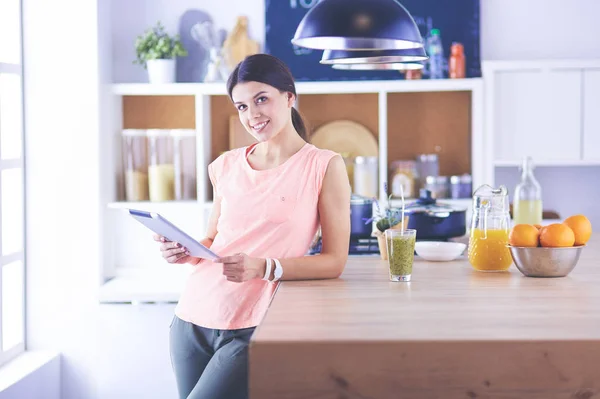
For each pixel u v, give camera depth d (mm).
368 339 1608
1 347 4105
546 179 4941
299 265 2334
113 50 4824
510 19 4789
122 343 4449
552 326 1708
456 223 3217
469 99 4836
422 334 1646
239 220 2453
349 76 4746
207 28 4812
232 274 2250
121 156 4805
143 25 4836
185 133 4703
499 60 4773
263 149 2525
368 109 4871
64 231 4438
